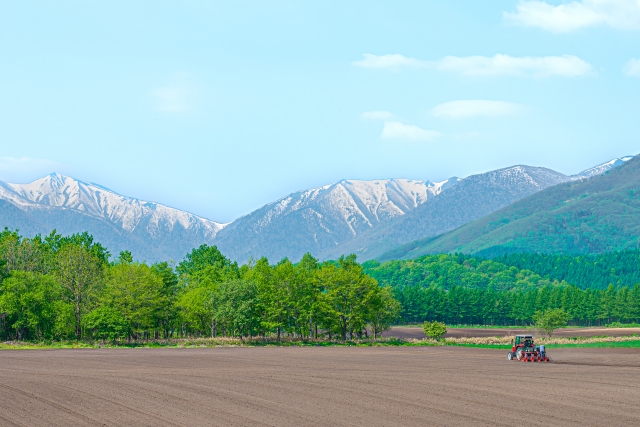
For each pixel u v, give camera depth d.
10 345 92.38
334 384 41.12
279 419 28.25
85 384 40.53
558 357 76.25
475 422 27.72
